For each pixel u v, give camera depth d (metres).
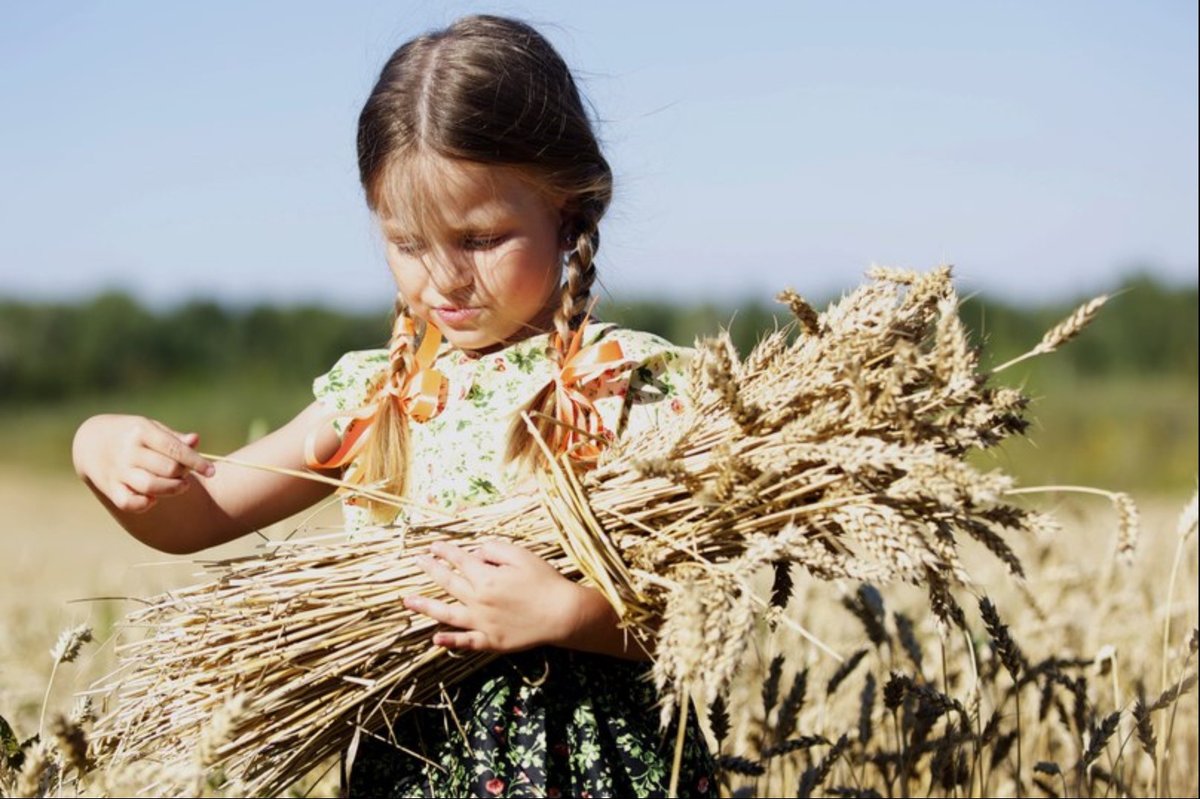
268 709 2.55
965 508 2.43
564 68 3.03
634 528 2.61
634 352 2.90
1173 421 21.25
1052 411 22.39
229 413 34.72
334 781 3.89
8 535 13.32
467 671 2.66
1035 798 4.02
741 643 2.16
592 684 2.68
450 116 2.78
